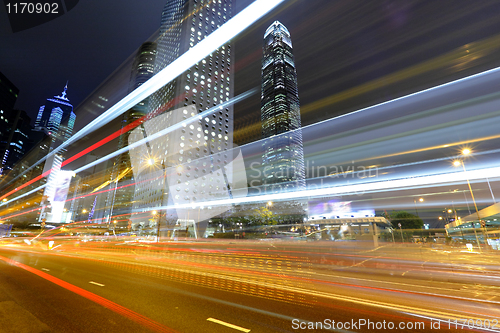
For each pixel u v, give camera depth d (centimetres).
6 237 5425
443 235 4881
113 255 2091
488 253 2512
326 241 2461
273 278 1061
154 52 17688
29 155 18475
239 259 1777
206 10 11300
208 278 1043
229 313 597
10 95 15838
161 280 991
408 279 1084
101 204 18600
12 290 803
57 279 993
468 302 730
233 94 11644
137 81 16962
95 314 583
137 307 636
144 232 8394
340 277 1104
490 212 3644
